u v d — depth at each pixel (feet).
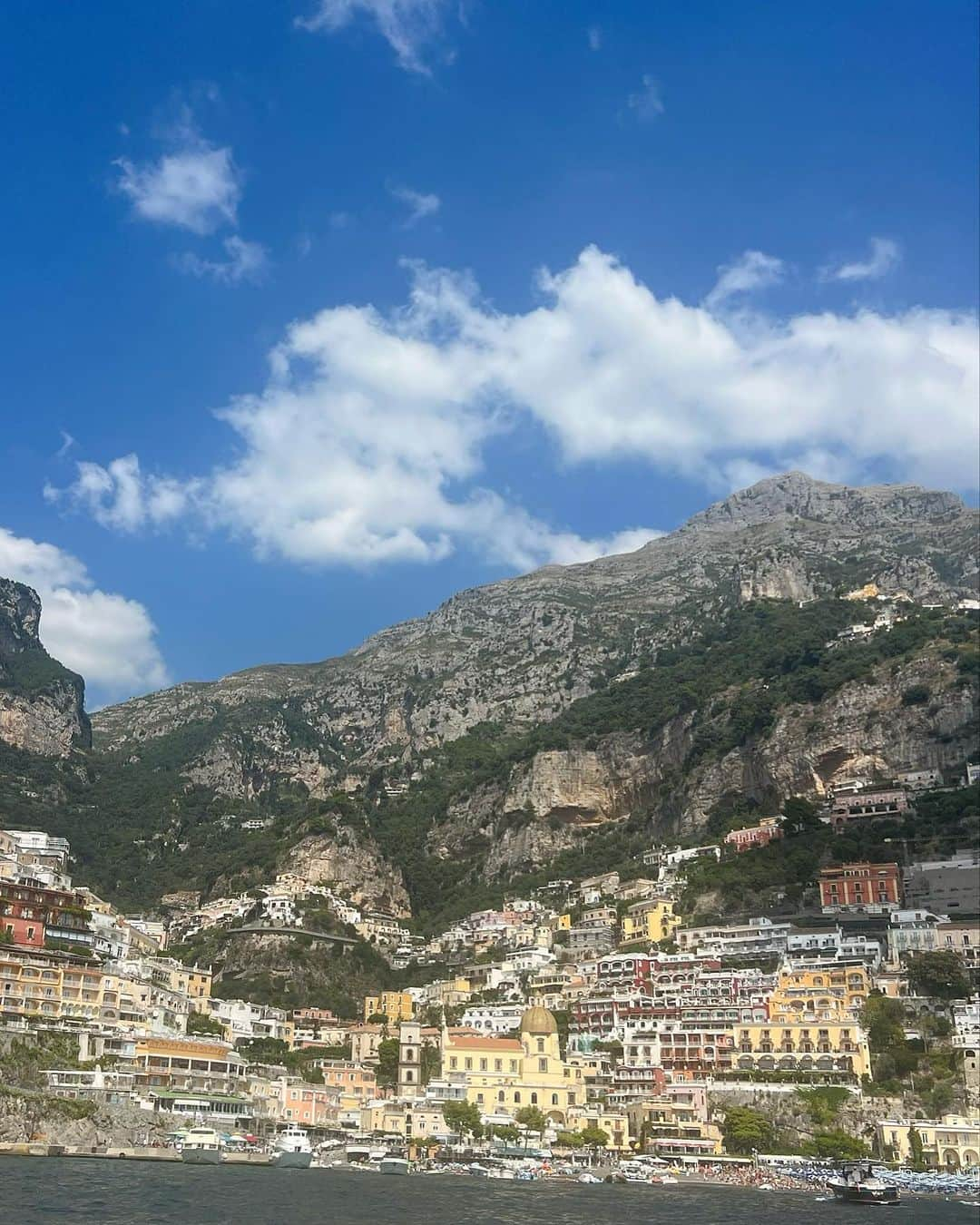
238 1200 533.96
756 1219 556.92
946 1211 606.14
